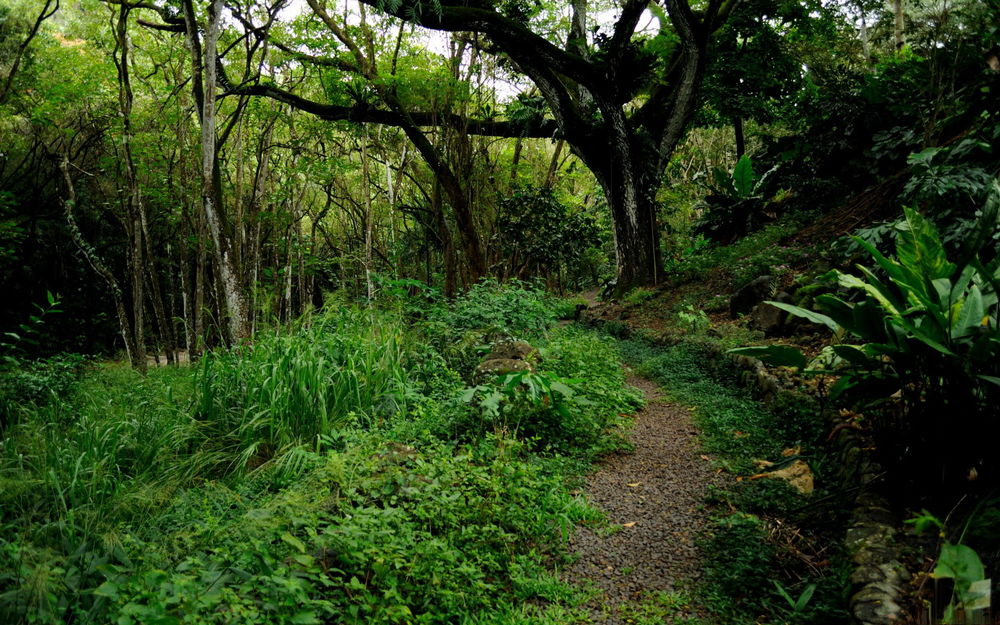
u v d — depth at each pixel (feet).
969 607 7.06
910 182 23.99
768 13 48.67
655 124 50.42
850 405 13.23
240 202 43.24
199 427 16.93
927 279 10.77
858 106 45.21
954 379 10.22
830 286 25.34
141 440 16.22
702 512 12.92
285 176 62.28
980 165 24.27
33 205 52.16
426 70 44.88
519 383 17.07
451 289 49.93
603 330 39.63
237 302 29.27
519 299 28.76
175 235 64.49
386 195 70.90
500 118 61.36
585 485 14.83
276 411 16.90
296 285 80.69
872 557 9.14
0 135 49.88
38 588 8.06
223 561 9.49
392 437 15.81
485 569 11.14
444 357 23.12
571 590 10.48
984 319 11.00
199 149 44.88
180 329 76.18
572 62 42.22
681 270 47.09
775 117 55.21
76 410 19.72
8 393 21.07
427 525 11.46
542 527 12.15
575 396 18.47
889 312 11.57
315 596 9.12
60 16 50.47
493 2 42.91
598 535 12.39
